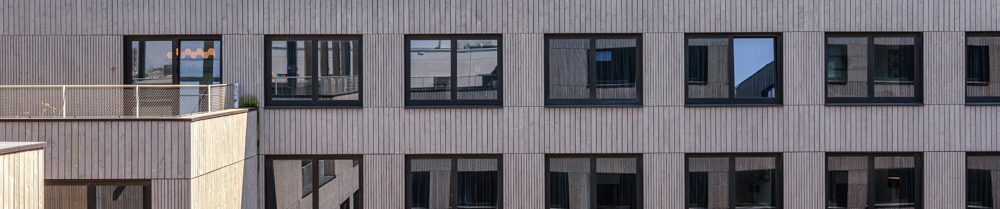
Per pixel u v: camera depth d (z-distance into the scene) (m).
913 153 11.16
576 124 11.02
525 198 11.09
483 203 11.25
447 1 10.92
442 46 11.06
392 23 10.91
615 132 11.03
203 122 8.84
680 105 10.98
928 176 11.03
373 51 10.91
